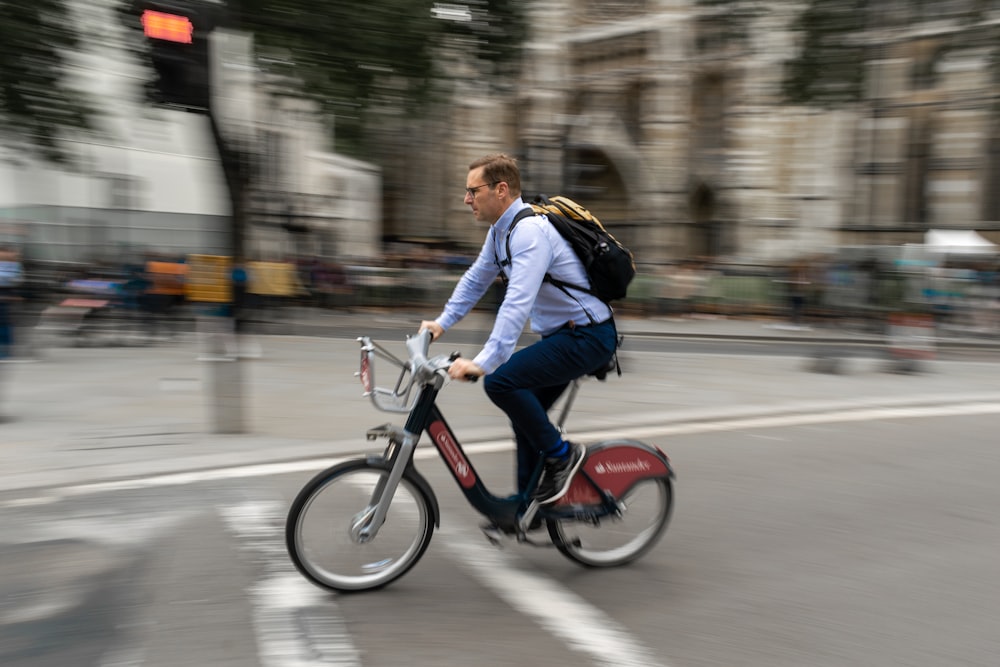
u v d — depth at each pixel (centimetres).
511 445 579
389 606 326
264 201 2200
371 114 1521
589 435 620
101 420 653
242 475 503
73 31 1286
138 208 2214
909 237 2042
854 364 987
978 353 1184
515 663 284
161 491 470
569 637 303
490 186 323
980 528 427
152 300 1155
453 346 1128
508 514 346
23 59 1264
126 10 1195
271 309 1557
